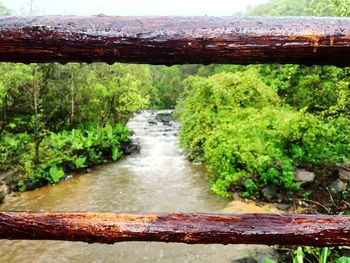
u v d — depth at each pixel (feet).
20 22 2.60
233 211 22.43
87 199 26.78
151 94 73.82
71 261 17.04
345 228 3.04
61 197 27.53
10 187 28.94
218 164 26.27
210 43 2.58
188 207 23.81
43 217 3.12
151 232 3.10
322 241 3.04
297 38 2.56
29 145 36.78
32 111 45.80
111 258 17.11
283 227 3.05
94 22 2.62
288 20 2.61
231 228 3.08
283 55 2.62
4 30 2.59
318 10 28.99
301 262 11.43
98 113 52.85
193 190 27.43
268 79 42.16
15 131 44.96
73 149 37.24
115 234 3.11
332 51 2.57
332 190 22.59
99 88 47.09
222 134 26.78
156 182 30.35
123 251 17.66
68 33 2.60
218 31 2.58
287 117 26.99
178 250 17.38
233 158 25.02
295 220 3.08
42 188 30.01
